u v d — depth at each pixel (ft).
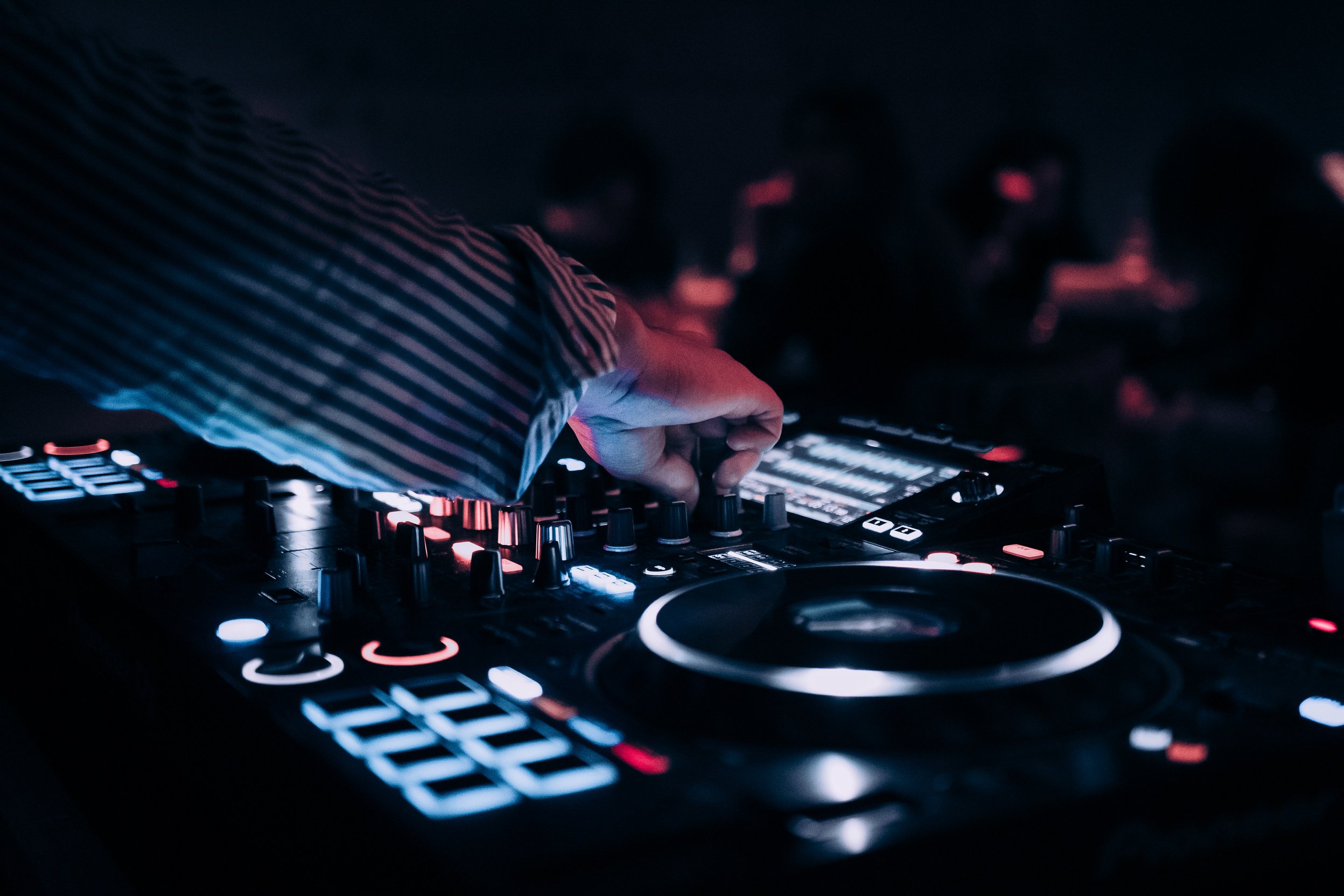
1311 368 8.87
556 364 2.49
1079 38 17.56
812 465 4.26
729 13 16.38
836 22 17.10
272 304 2.27
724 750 1.97
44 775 3.44
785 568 3.11
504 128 14.92
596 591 2.96
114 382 2.26
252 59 12.79
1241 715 2.11
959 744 1.97
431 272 2.43
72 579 3.37
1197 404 9.67
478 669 2.40
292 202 2.28
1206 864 1.90
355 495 4.01
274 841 2.09
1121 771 1.87
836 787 1.81
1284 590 2.88
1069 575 3.06
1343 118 15.96
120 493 4.14
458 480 2.54
